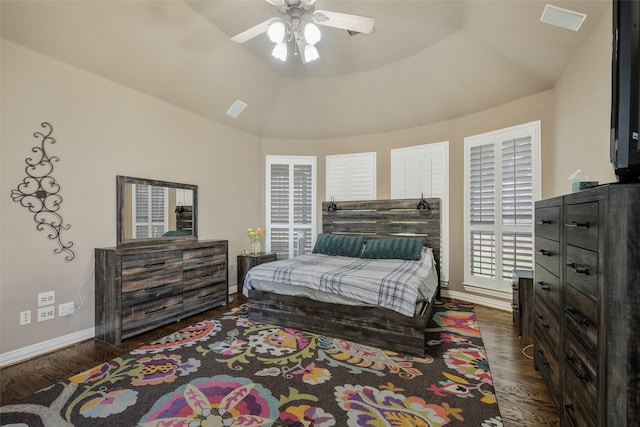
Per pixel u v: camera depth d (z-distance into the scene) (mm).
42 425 1617
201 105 3982
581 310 1300
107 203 3025
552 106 3234
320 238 4551
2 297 2334
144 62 3090
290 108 4789
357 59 3740
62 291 2668
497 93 3578
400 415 1693
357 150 5082
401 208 4527
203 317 3391
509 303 3572
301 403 1801
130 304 2779
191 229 3938
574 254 1394
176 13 2795
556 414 1695
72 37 2574
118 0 2514
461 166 4117
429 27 3055
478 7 2656
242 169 4852
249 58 3682
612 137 1315
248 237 4953
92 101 2902
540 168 3314
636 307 1013
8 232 2371
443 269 4285
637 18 1173
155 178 3504
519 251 3477
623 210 1033
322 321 2846
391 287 2541
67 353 2512
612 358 1042
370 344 2607
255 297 3215
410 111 4383
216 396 1871
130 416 1687
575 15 2256
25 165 2459
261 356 2416
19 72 2418
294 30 2271
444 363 2297
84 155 2844
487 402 1809
